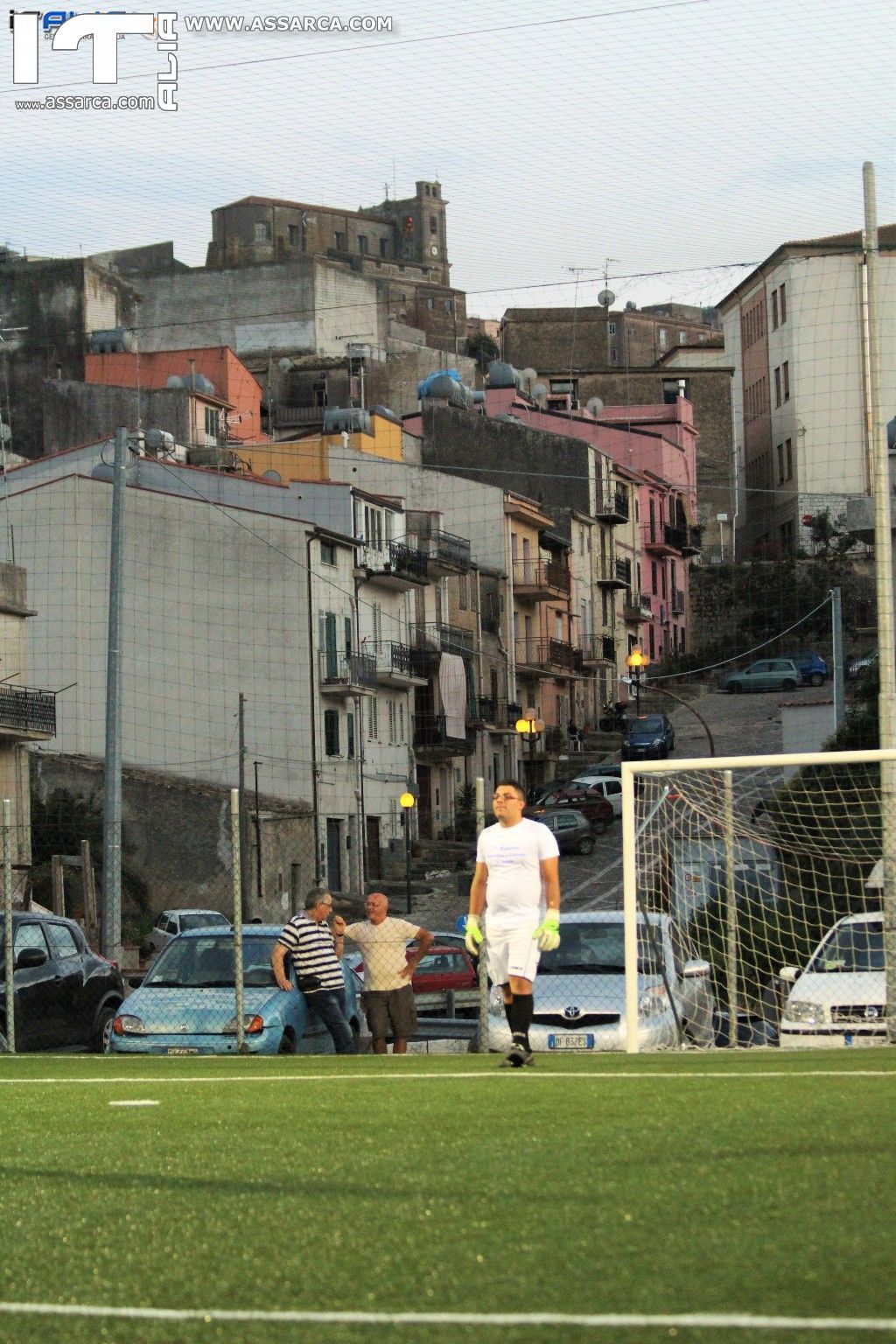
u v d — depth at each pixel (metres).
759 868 33.44
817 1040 30.88
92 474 118.38
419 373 194.88
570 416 184.62
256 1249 10.55
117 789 65.69
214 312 182.62
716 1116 15.05
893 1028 29.33
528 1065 22.27
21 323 167.88
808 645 174.25
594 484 169.00
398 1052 31.98
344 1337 8.56
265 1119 16.39
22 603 93.19
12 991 33.78
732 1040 31.31
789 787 37.41
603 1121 15.09
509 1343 8.32
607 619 171.62
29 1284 9.94
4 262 168.25
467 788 134.75
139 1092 20.14
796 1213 10.75
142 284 183.00
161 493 110.94
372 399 176.50
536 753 148.12
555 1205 11.38
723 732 144.38
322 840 110.62
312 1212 11.56
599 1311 8.80
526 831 22.61
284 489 120.00
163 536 110.81
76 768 104.75
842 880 35.31
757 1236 10.18
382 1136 14.86
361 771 116.19
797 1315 8.56
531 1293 9.21
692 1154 13.00
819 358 182.25
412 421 165.50
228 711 110.88
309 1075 22.08
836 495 174.88
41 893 88.69
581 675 161.00
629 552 178.25
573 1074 20.36
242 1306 9.26
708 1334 8.30
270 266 182.38
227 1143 14.86
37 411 165.38
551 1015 29.80
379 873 118.75
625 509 176.25
